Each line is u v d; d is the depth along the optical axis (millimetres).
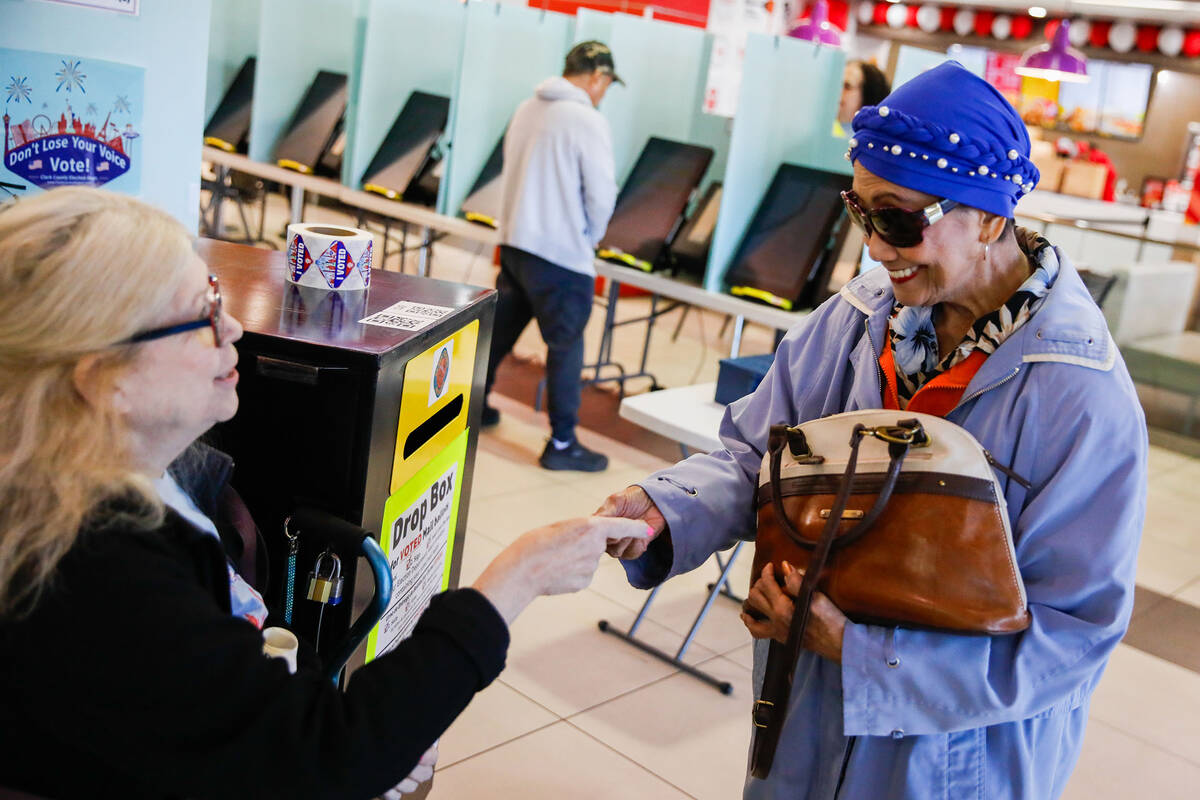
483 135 5527
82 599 785
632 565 1445
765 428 1466
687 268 4805
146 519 819
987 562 1115
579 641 2949
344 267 1468
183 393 848
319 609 1208
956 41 11680
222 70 6965
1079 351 1155
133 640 786
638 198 4965
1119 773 2680
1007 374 1181
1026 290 1196
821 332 1432
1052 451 1162
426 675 893
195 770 819
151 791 877
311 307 1352
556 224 3977
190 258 855
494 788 2262
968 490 1127
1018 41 11266
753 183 4523
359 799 860
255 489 1206
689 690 2799
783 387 1466
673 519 1390
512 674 2727
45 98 1741
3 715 828
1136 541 1161
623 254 4859
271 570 1226
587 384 5160
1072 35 10898
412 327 1314
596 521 1103
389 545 1316
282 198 9297
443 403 1460
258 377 1172
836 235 4348
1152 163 10859
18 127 1712
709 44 5402
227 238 6992
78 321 785
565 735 2504
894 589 1125
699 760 2502
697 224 4848
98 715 800
